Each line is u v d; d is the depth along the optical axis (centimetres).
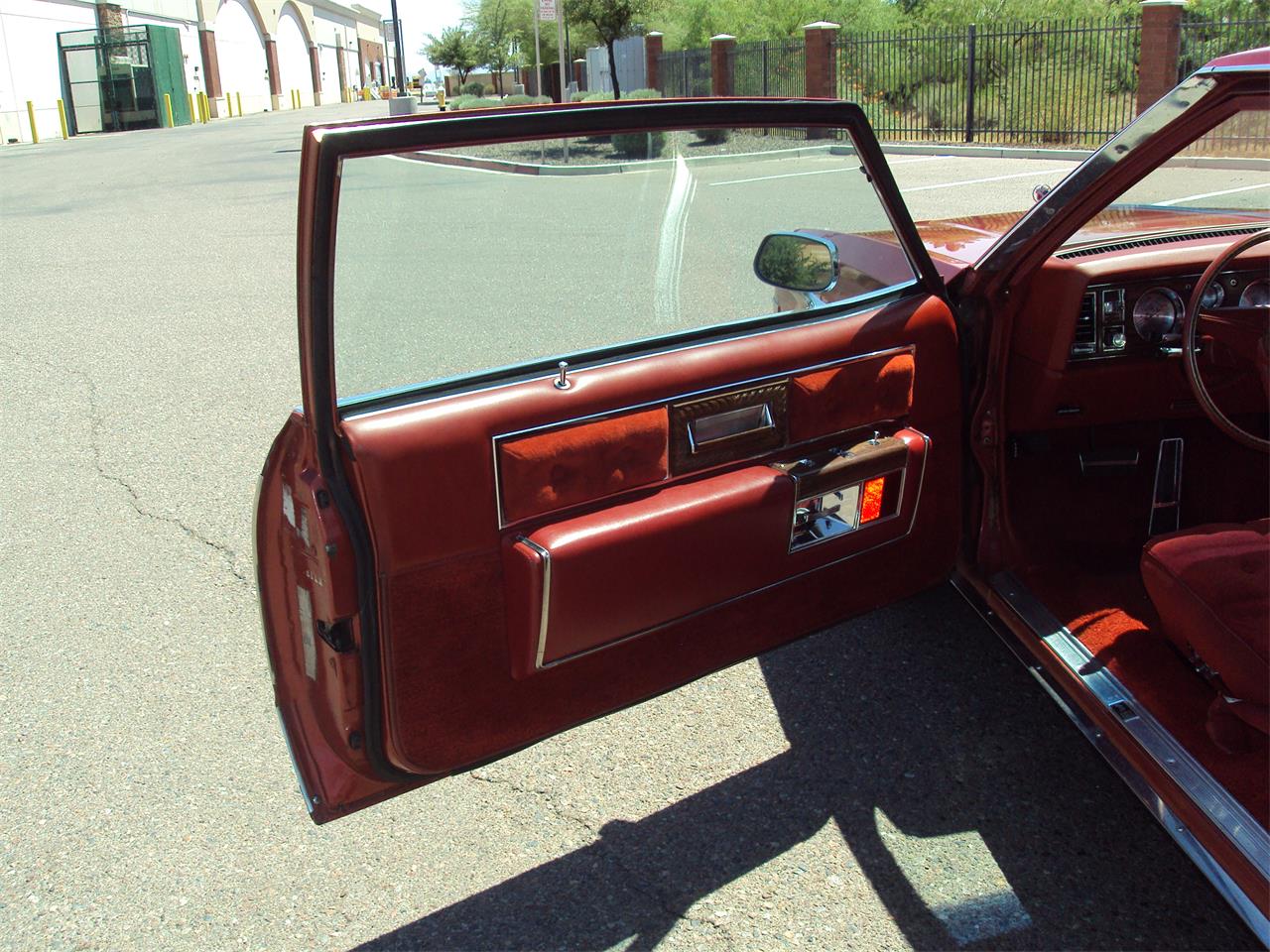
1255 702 200
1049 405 271
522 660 190
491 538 183
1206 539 218
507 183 178
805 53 1900
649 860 241
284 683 204
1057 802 253
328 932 224
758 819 252
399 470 171
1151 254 260
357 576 171
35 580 383
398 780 192
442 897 233
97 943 223
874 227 228
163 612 359
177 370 636
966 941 214
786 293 219
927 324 233
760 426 211
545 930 222
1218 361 268
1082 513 294
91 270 959
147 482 469
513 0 2753
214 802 266
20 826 259
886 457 227
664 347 203
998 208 1046
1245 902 175
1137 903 221
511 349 187
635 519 193
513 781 270
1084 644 242
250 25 4981
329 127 157
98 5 3650
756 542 211
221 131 3117
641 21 2166
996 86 1720
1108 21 1900
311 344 164
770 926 220
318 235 159
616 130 184
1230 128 256
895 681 304
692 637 212
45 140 3284
